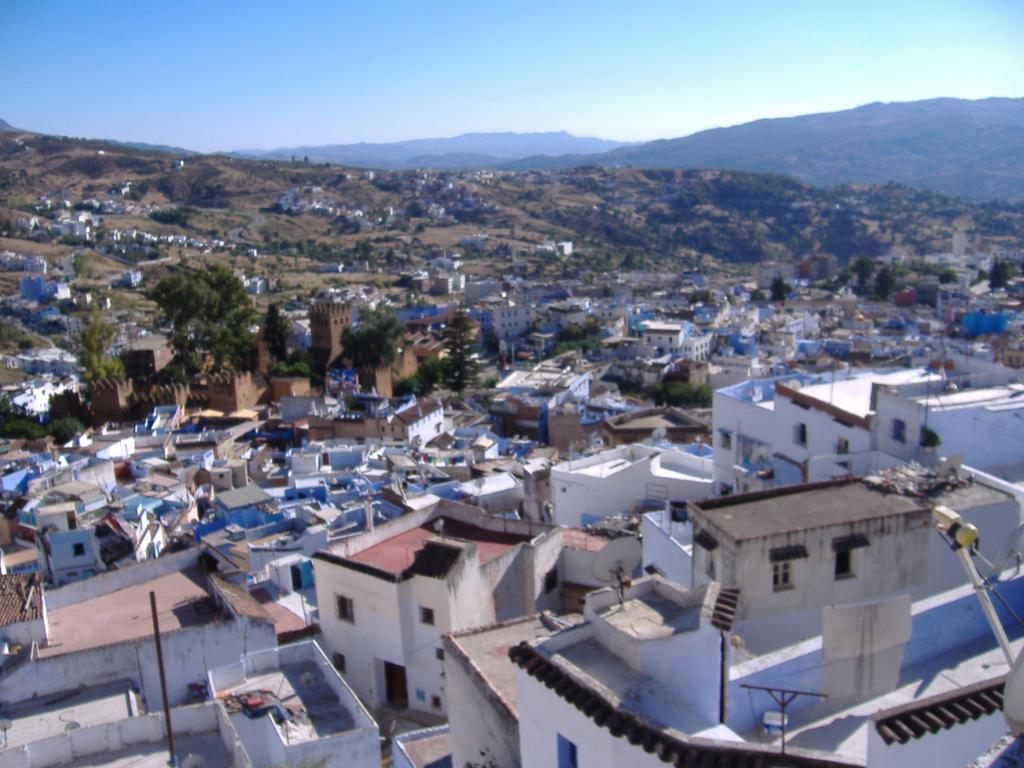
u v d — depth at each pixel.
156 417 96.19
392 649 31.55
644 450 48.59
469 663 19.28
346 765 24.39
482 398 112.94
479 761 18.80
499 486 52.84
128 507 56.59
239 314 130.75
